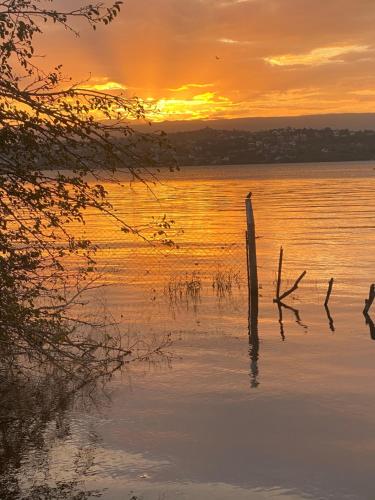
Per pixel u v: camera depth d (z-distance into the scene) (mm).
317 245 35688
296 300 19844
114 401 10422
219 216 60750
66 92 8844
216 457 8328
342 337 15016
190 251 33562
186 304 19141
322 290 21656
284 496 7289
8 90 8625
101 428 9305
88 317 16672
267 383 11422
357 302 19484
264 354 13438
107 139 8914
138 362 12672
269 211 65312
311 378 11711
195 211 68188
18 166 8992
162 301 19500
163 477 7762
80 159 8984
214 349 13797
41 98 8906
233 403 10398
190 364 12617
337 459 8258
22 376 11391
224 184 159375
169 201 89625
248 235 19266
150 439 8930
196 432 9156
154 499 7219
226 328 15930
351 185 127562
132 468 8023
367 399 10516
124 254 31719
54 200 9328
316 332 15555
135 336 14867
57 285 19891
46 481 7660
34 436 9008
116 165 9023
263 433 9125
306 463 8125
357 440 8852
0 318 9422
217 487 7516
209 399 10578
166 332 15398
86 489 7449
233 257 31203
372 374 11945
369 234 40844
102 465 8094
